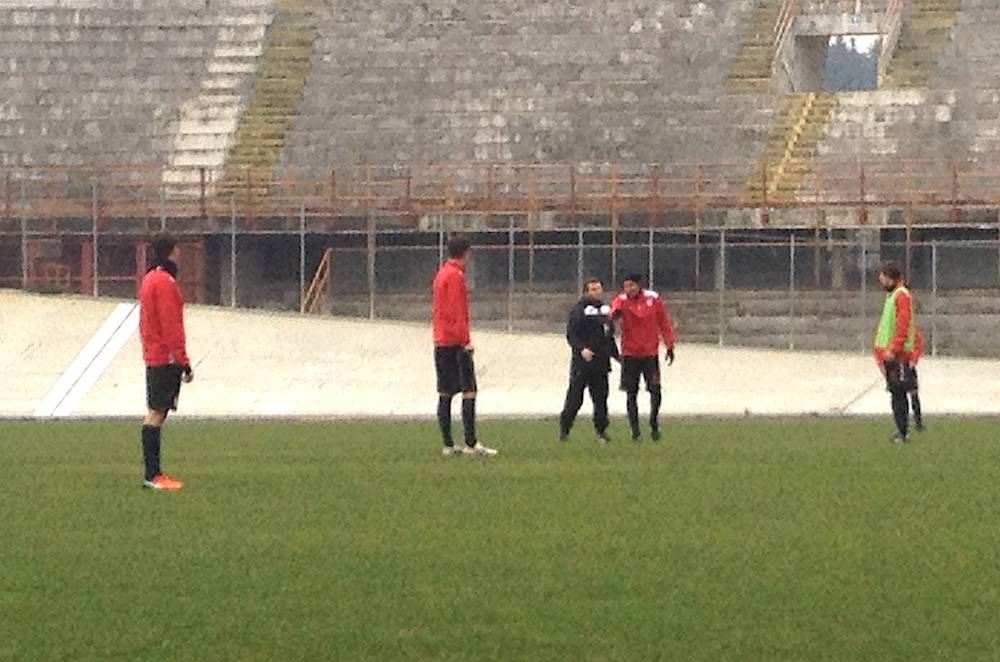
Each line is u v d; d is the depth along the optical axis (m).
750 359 107.00
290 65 155.50
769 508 48.91
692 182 139.75
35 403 99.56
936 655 30.09
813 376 103.81
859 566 38.72
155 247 54.91
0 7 158.00
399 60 154.88
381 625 32.75
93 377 103.81
